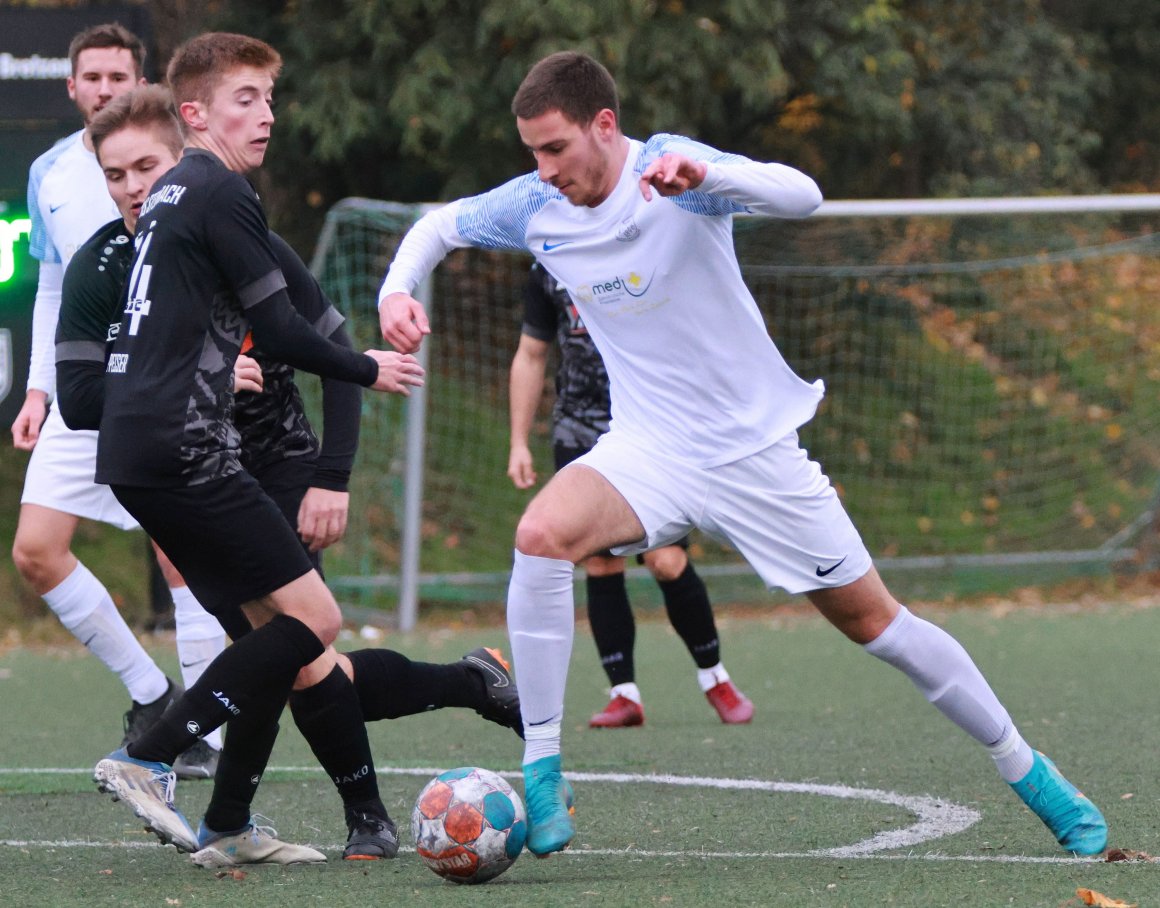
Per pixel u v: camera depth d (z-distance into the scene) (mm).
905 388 52656
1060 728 22719
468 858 12469
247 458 15320
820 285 54281
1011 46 60719
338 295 47594
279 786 18906
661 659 34375
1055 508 50312
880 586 13828
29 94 36500
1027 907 11375
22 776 19750
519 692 13531
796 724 24188
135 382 12734
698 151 13320
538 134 13336
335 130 48469
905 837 14734
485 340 51594
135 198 14547
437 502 47906
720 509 13766
